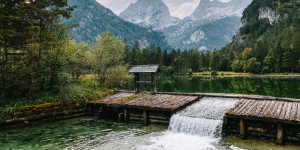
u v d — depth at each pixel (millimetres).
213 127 12844
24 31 18172
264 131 12125
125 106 16906
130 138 12969
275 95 31188
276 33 170875
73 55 23656
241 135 12367
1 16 15695
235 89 40062
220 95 19812
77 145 11930
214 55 126625
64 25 21531
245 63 116625
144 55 117125
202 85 49375
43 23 19250
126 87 40500
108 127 15531
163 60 133875
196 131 13461
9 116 15102
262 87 43625
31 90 18984
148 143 12055
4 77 17344
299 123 10703
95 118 18453
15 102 16828
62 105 17984
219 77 90438
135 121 16844
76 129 15078
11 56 18953
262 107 14102
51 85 21016
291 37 121250
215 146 11336
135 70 21719
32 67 18156
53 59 20266
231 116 12617
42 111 16688
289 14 188500
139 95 20828
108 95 22094
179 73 125438
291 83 52781
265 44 128625
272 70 104188
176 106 15805
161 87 44031
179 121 14336
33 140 12828
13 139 13016
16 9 17594
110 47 29281
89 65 24516
